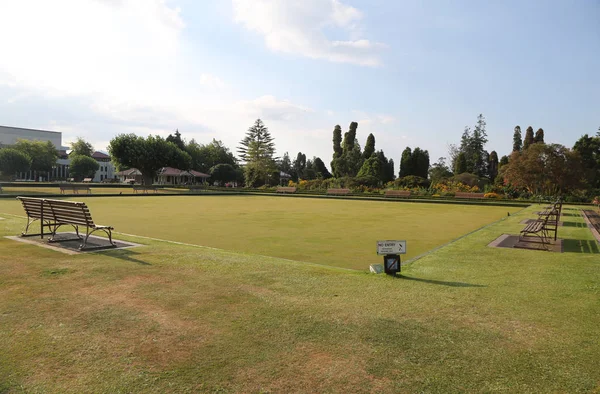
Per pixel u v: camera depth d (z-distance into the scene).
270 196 39.16
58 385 2.66
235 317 3.93
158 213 17.34
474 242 9.30
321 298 4.59
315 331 3.61
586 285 5.33
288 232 11.70
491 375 2.86
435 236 11.35
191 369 2.89
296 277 5.54
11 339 3.35
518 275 5.91
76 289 4.79
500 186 38.00
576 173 33.91
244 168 68.69
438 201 30.45
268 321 3.84
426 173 60.31
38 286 4.89
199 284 5.08
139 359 3.04
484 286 5.24
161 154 54.12
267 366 2.95
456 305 4.41
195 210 19.28
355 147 63.38
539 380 2.79
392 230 12.62
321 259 7.82
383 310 4.21
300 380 2.76
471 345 3.36
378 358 3.10
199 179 77.56
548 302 4.55
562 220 14.95
